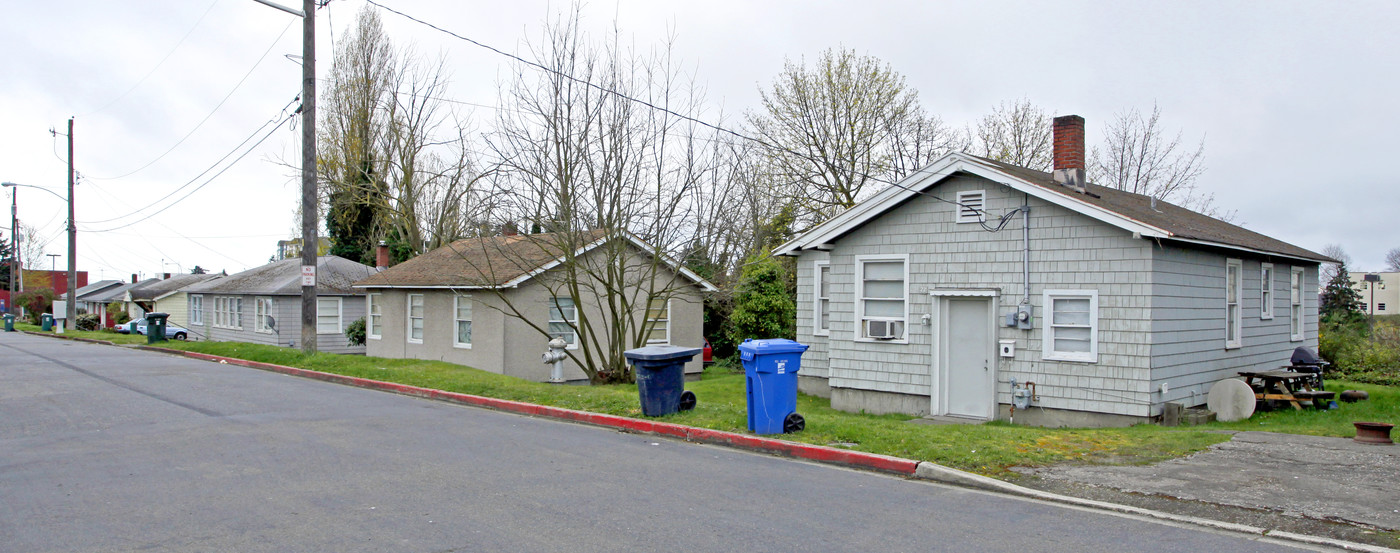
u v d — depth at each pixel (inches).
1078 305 555.8
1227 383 566.3
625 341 904.3
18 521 267.4
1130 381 530.9
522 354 894.4
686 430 441.7
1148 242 524.1
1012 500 312.2
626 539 253.4
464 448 397.7
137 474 335.0
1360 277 2807.6
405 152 1489.9
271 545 244.1
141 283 2497.5
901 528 270.5
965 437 411.5
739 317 1023.0
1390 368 777.6
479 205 976.9
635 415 486.3
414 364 809.5
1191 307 571.8
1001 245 585.3
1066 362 556.4
